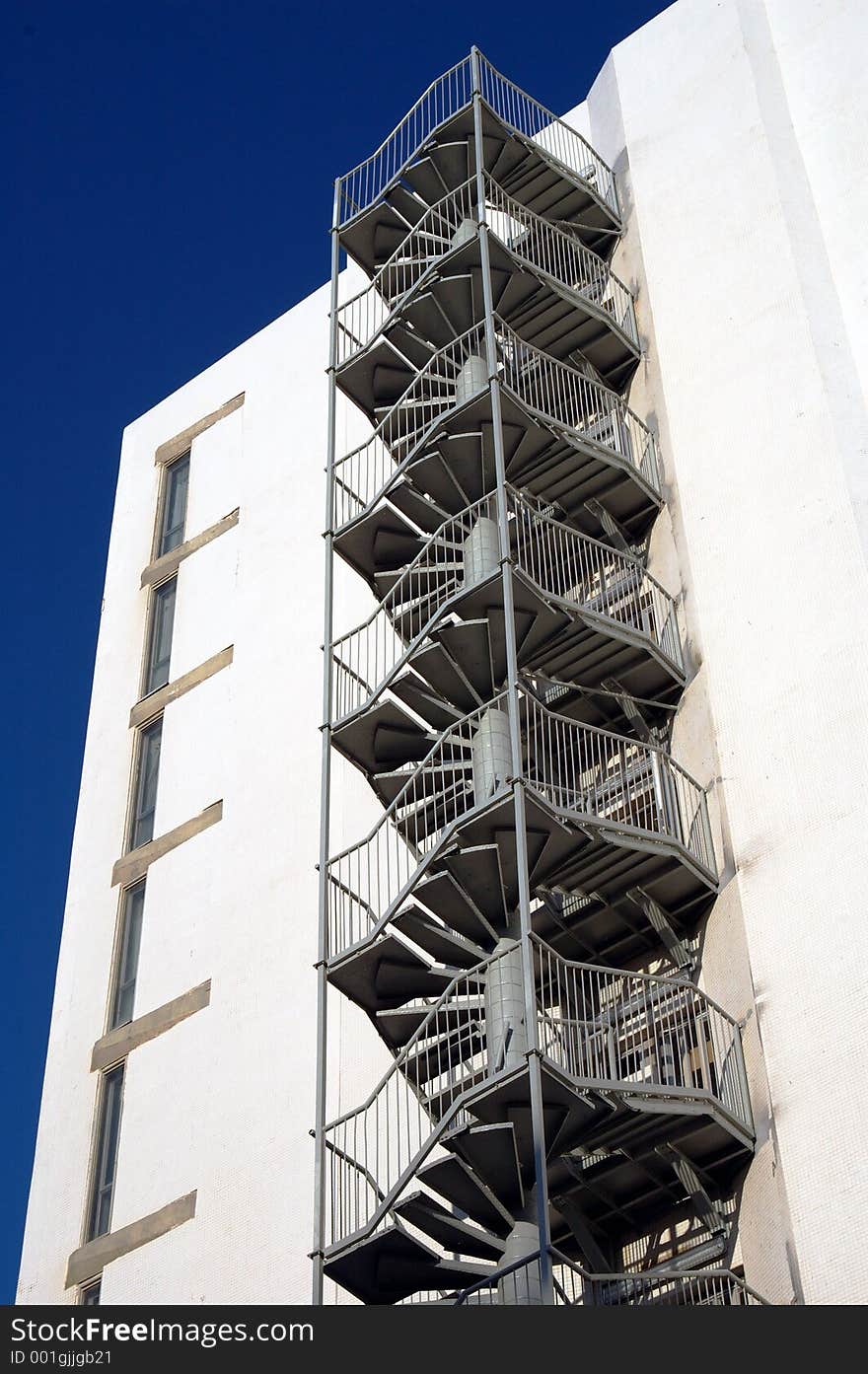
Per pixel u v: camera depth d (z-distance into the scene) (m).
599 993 22.45
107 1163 30.66
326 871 23.42
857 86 29.42
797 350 26.67
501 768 22.92
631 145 31.95
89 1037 32.31
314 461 36.28
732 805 23.34
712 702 24.42
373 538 27.09
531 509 24.94
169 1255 28.00
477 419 26.20
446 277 28.84
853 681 22.97
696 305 28.78
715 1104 20.50
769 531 25.33
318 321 38.75
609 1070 21.59
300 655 33.31
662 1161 21.08
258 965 30.00
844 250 27.86
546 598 23.89
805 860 22.08
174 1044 30.62
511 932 22.09
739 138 30.02
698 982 22.83
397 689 24.72
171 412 40.97
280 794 31.75
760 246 28.39
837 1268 18.91
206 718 34.44
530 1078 18.84
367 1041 27.44
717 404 27.31
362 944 22.27
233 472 38.09
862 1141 19.55
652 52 32.91
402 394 28.62
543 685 25.56
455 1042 22.67
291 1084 28.12
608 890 23.12
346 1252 20.09
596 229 31.12
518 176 31.09
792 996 21.22
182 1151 29.11
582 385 29.05
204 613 36.25
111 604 38.56
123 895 33.69
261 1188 27.41
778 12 31.30
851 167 28.64
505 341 29.16
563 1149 20.05
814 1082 20.39
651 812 24.33
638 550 27.52
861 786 22.08
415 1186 25.02
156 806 34.31
